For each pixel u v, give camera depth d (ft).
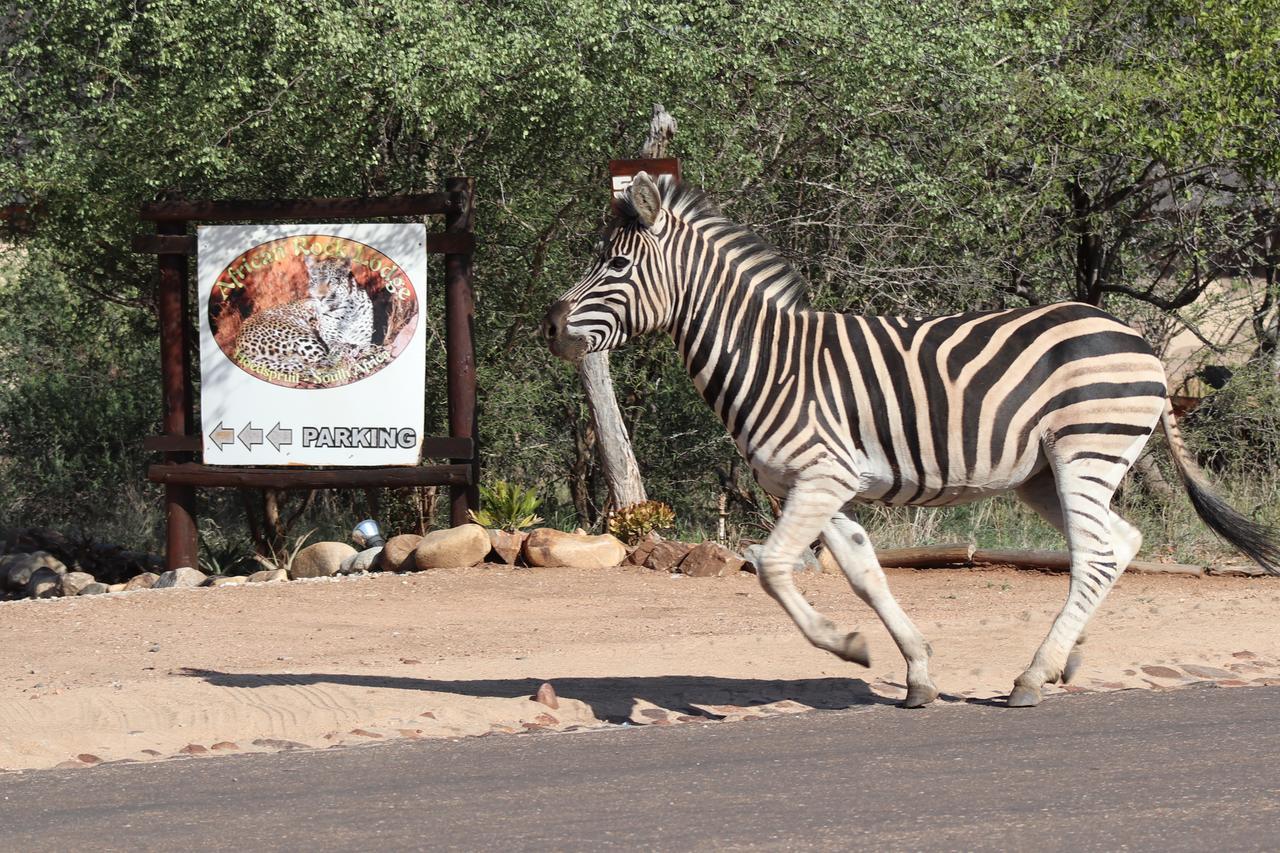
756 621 36.01
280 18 47.26
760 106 54.85
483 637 35.24
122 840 18.28
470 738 24.54
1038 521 50.80
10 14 56.08
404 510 59.62
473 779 21.08
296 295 48.98
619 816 18.51
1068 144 59.98
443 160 55.77
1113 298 67.92
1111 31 62.28
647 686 28.17
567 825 18.16
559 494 66.90
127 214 54.08
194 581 48.42
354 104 50.19
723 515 58.44
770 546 24.84
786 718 25.12
